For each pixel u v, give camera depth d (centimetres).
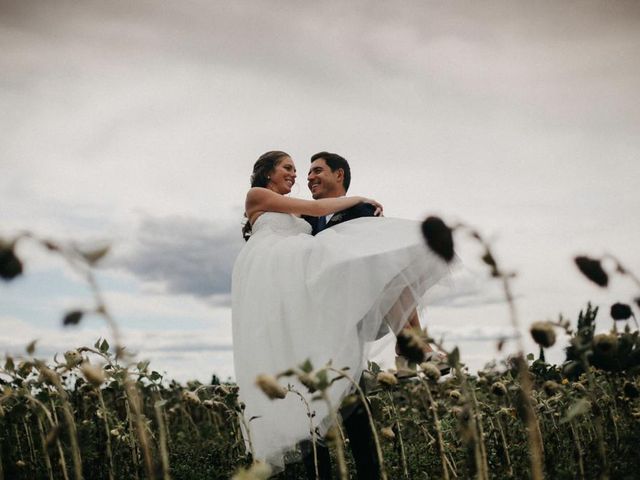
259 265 427
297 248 419
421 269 389
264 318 403
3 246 193
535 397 392
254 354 399
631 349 273
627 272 243
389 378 307
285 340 395
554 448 388
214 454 509
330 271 388
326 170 544
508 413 382
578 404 250
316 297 389
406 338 279
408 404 472
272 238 450
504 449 385
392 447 442
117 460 419
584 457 362
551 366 374
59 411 434
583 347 261
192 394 407
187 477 444
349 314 374
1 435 460
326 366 253
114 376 347
